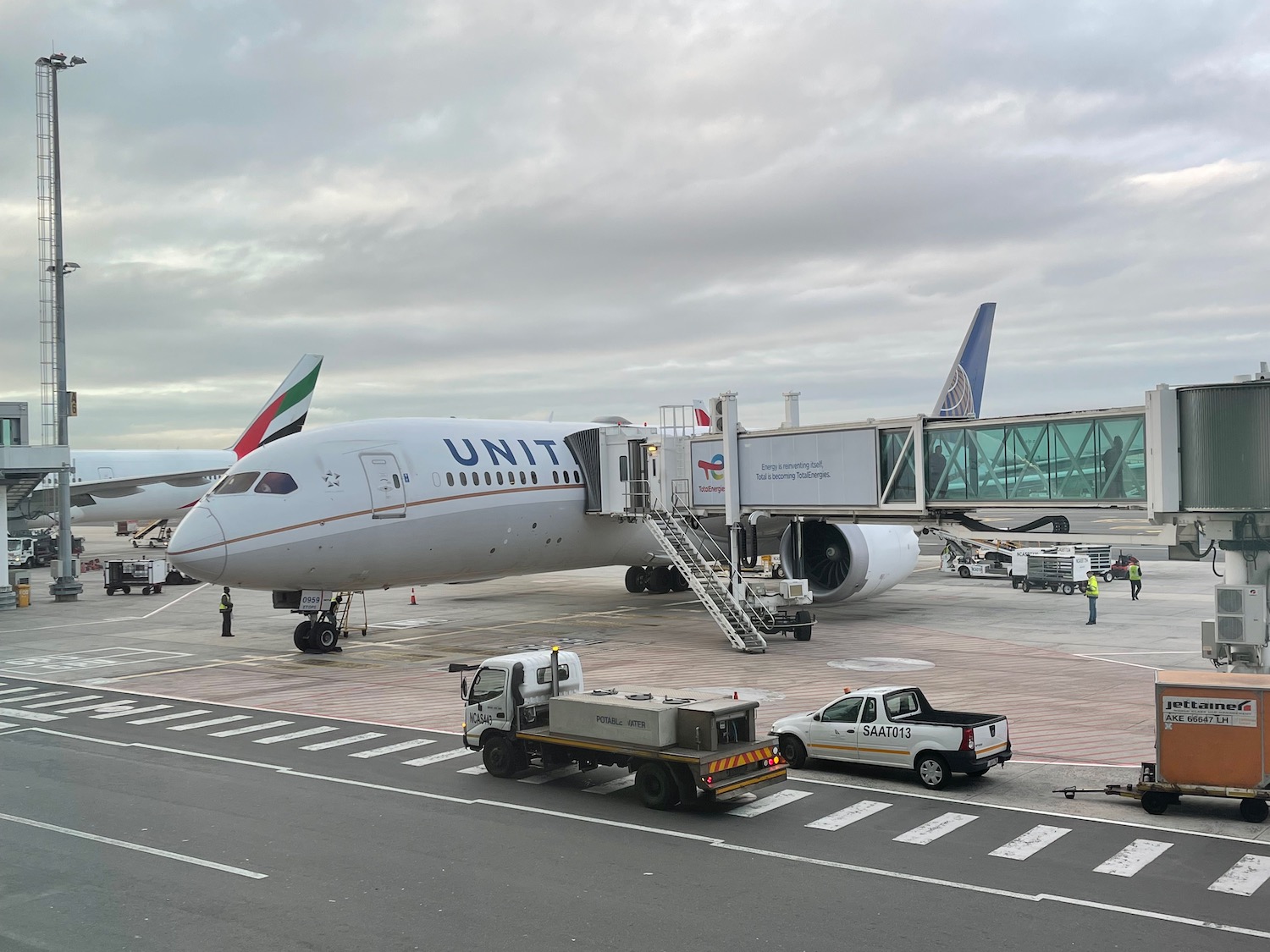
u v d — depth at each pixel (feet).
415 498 113.91
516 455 127.34
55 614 161.58
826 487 113.91
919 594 166.40
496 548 123.65
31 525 258.98
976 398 182.29
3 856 52.19
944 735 61.00
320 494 107.65
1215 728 55.11
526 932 42.39
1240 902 44.45
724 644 117.39
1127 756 68.80
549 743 62.85
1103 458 88.63
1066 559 165.68
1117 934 41.29
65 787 64.64
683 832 54.80
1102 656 107.34
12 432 184.85
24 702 92.99
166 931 42.98
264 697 93.40
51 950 41.19
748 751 59.11
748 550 143.02
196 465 271.08
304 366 267.39
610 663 105.29
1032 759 68.28
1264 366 74.59
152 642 130.11
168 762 70.64
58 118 172.65
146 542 326.85
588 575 216.74
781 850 51.67
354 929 42.93
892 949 40.19
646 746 59.06
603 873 48.88
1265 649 70.08
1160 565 224.74
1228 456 73.36
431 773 67.31
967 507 100.53
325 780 65.77
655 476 128.47
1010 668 100.73
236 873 49.49
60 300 176.45
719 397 127.13
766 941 41.09
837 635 123.85
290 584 108.17
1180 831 53.83
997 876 47.78
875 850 51.47
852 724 64.54
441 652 117.08
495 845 53.16
